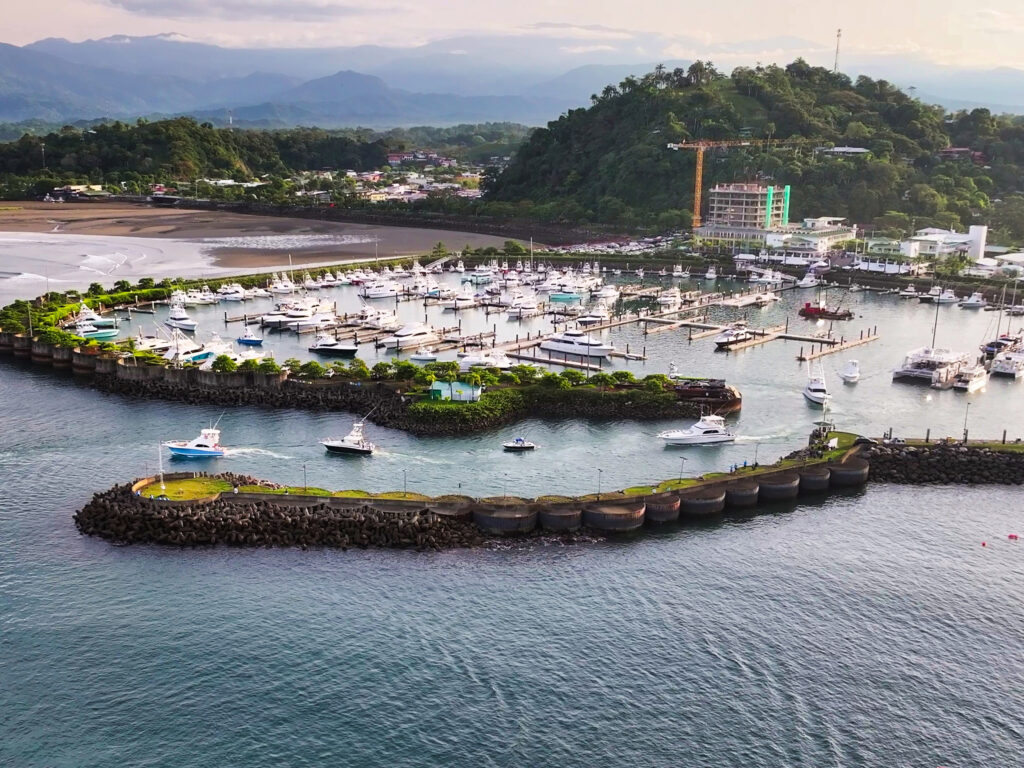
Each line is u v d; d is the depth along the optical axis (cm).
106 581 12938
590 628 12019
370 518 14250
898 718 10538
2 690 10731
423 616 12219
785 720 10462
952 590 13075
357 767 9694
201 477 15638
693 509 15200
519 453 17725
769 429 19375
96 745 9962
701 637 11875
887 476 16862
